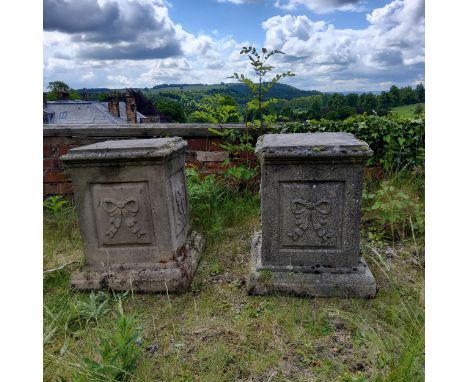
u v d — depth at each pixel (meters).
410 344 1.75
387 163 3.86
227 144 3.85
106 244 2.52
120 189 2.41
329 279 2.32
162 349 1.93
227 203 3.63
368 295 2.29
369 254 2.82
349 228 2.30
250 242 3.14
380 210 3.23
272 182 2.27
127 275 2.47
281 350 1.89
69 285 2.50
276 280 2.35
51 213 3.81
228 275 2.67
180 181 2.84
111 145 2.48
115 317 2.20
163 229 2.47
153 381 1.72
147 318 2.21
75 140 3.88
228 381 1.71
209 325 2.11
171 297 2.42
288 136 2.61
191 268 2.60
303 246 2.38
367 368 1.75
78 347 1.97
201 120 4.68
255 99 3.70
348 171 2.21
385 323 2.03
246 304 2.29
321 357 1.83
